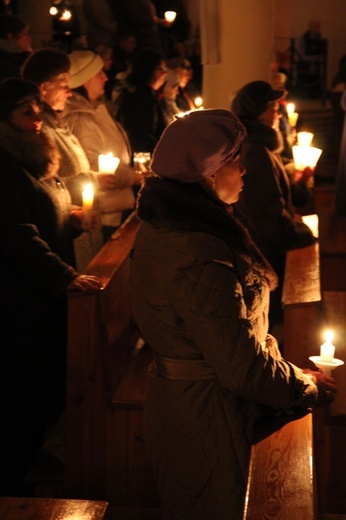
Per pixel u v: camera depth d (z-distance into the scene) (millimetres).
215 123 2846
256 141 5148
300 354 4262
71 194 4766
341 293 5090
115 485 4023
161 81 7078
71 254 4500
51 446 4309
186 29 13820
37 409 4547
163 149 2867
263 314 2947
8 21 7547
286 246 5211
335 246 6141
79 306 3848
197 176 2857
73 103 5398
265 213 5145
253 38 7141
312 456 2641
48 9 12594
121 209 5559
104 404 3965
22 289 4289
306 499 2377
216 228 2820
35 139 4223
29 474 4117
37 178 4266
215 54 7215
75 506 2707
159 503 4016
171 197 2816
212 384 2902
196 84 12016
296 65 19250
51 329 4473
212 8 7113
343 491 3691
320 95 19219
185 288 2762
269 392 2775
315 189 7801
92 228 4547
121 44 9891
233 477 2881
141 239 2896
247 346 2736
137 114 6926
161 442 2992
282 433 2793
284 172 5523
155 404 3000
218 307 2740
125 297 4645
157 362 2998
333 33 21703
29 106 4188
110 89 8953
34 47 12492
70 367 3895
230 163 2932
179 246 2777
